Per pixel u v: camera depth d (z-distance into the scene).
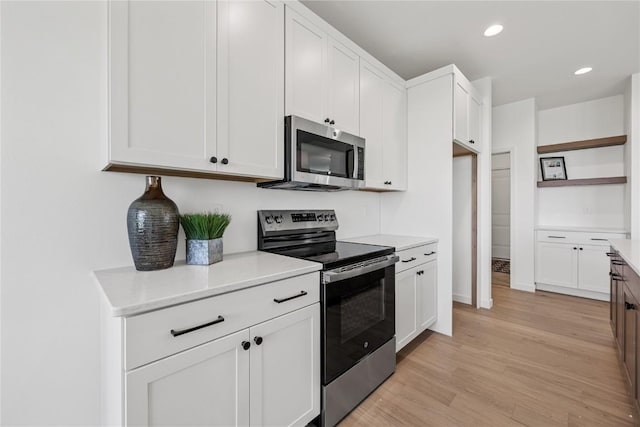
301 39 1.69
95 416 1.19
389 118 2.49
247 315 1.08
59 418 1.11
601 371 1.91
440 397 1.67
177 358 0.88
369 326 1.69
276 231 1.84
